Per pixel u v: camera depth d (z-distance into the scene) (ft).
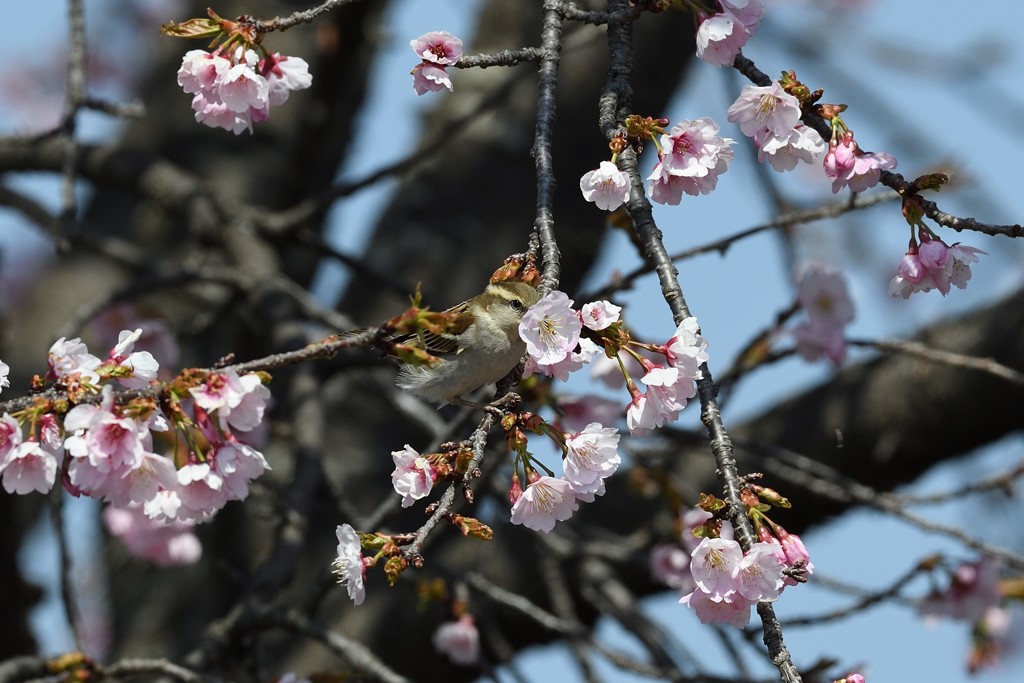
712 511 15.51
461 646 31.73
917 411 33.55
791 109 17.17
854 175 17.24
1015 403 32.42
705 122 17.12
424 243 39.93
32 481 17.11
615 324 16.43
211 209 37.04
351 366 33.37
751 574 15.01
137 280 35.60
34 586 34.81
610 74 18.34
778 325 31.42
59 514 28.12
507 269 17.07
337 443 38.81
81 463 16.56
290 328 33.19
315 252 37.55
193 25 18.79
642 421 16.39
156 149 41.57
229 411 16.51
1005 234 16.30
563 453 16.21
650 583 36.60
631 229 24.29
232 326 40.55
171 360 36.50
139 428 16.40
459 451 15.81
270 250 36.52
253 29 18.84
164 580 37.91
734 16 17.70
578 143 40.45
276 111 41.83
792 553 15.19
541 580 35.53
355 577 15.34
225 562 28.76
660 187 17.34
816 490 30.60
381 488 38.24
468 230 40.01
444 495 15.67
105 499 17.15
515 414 16.43
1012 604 32.99
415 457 15.75
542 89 17.71
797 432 35.14
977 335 33.27
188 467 16.65
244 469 16.99
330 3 19.17
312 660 35.86
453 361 21.72
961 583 31.27
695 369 16.33
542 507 16.15
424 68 17.78
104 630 45.27
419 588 31.48
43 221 38.47
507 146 40.73
